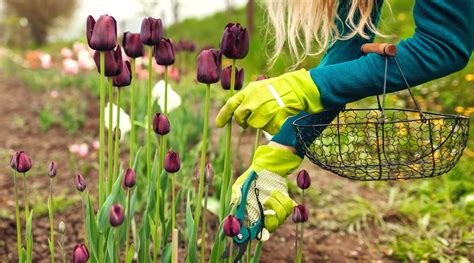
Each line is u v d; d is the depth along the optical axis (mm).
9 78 7406
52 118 4699
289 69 1770
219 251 1682
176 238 1556
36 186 3309
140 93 4324
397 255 2631
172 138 3113
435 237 2764
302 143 1604
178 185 2783
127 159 3654
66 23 17688
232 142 4109
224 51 1637
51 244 1778
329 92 1516
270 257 2568
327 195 3287
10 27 15523
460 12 1461
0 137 4410
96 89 5816
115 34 1542
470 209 2926
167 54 1666
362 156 2641
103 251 1673
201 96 4328
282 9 1760
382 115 1503
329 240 2764
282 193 1707
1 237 2592
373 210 3025
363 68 1506
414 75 1492
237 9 12234
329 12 1649
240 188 1690
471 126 4070
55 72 7094
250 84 1558
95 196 3111
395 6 7176
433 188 3297
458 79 4914
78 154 3945
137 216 2691
